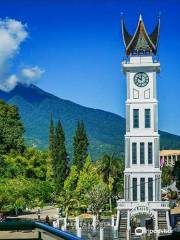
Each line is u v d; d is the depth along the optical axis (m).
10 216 116.50
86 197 118.88
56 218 99.06
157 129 103.75
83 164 152.00
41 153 143.38
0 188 88.62
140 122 104.25
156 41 104.69
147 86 105.12
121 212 96.56
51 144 151.00
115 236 87.06
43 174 128.75
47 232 14.24
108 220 110.88
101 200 116.69
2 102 135.25
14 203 89.44
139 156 103.31
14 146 131.88
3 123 132.12
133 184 102.62
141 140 103.75
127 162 103.44
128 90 105.31
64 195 118.81
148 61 105.19
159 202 96.94
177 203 162.38
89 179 127.38
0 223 14.51
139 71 105.31
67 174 147.75
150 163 103.06
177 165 149.75
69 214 118.88
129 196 102.00
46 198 106.19
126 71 105.62
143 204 96.62
